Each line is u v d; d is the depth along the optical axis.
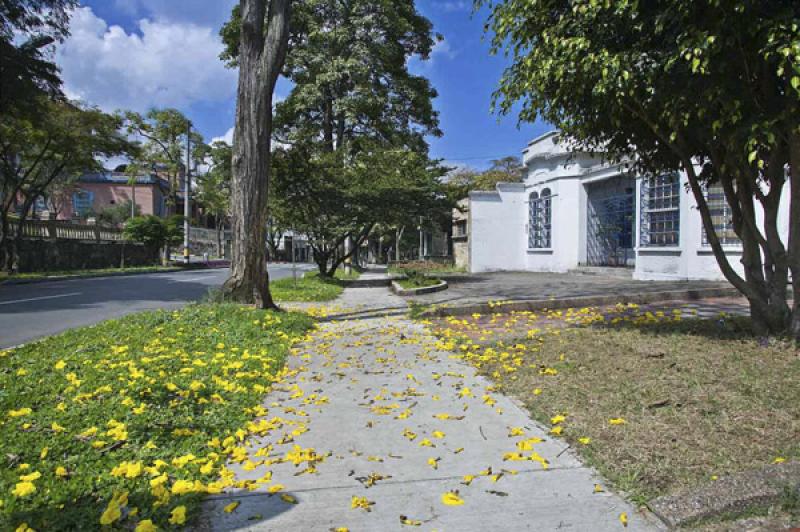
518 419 4.05
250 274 9.54
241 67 9.48
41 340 7.16
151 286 18.19
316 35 20.91
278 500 2.85
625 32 4.62
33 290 16.36
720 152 5.62
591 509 2.73
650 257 15.31
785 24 3.69
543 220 22.30
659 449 3.27
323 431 3.86
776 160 5.23
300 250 77.88
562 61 4.62
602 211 20.27
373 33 21.58
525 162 23.64
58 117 22.50
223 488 2.96
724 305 9.13
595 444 3.43
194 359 5.67
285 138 23.31
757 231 5.45
